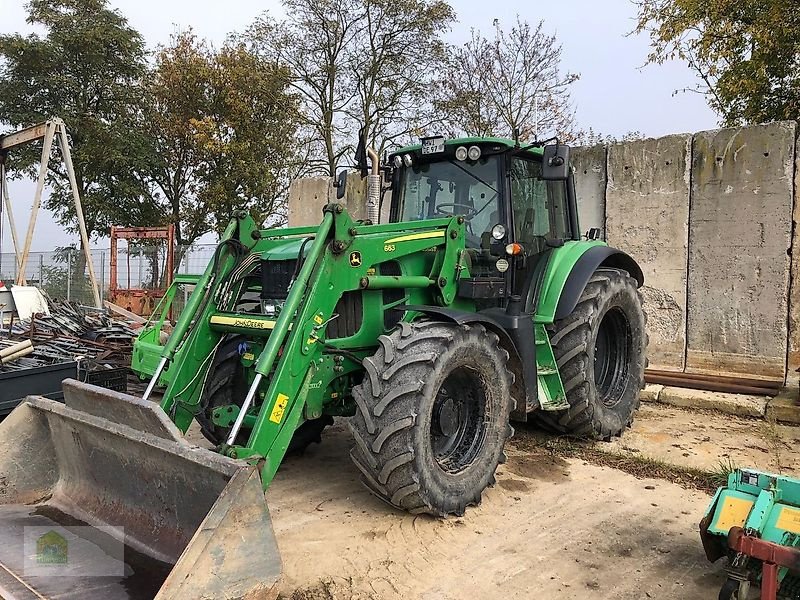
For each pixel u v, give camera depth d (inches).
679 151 278.7
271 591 98.4
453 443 155.4
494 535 140.3
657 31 470.3
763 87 429.7
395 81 783.1
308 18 780.6
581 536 140.2
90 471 133.8
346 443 204.8
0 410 183.0
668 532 142.6
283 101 804.6
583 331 194.1
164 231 536.7
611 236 298.4
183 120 802.2
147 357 234.8
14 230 404.2
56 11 759.1
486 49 740.0
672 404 251.1
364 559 128.8
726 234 268.4
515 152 184.2
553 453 195.8
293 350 133.0
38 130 365.4
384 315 160.9
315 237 142.7
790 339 256.4
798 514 105.0
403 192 203.8
